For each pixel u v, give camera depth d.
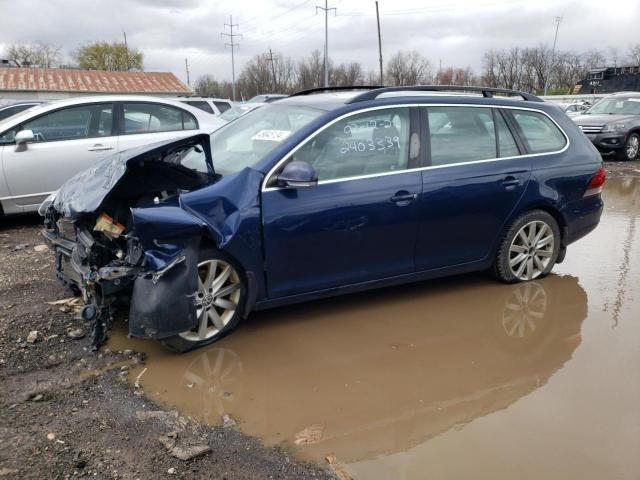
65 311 4.22
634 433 3.01
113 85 42.12
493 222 4.75
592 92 63.47
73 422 2.94
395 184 4.18
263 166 3.79
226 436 2.90
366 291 4.91
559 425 3.07
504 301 4.75
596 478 2.67
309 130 3.95
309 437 2.93
